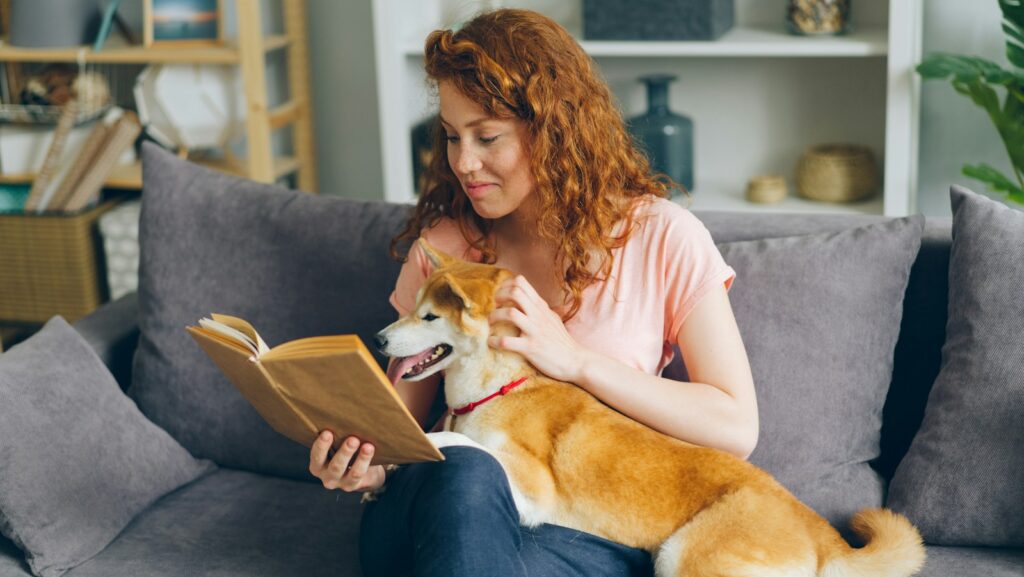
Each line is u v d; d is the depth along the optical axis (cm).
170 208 192
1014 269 156
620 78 324
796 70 309
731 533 132
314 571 155
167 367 187
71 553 158
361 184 358
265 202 190
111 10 305
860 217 183
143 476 173
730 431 146
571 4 318
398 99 302
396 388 166
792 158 318
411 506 139
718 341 149
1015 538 150
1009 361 152
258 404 138
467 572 126
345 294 181
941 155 306
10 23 317
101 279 322
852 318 165
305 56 334
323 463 138
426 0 317
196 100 310
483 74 144
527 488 141
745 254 170
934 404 159
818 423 164
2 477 156
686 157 305
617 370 145
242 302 185
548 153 148
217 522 169
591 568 139
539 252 162
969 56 282
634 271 153
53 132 318
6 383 164
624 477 139
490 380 147
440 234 169
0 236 315
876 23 302
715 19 282
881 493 162
